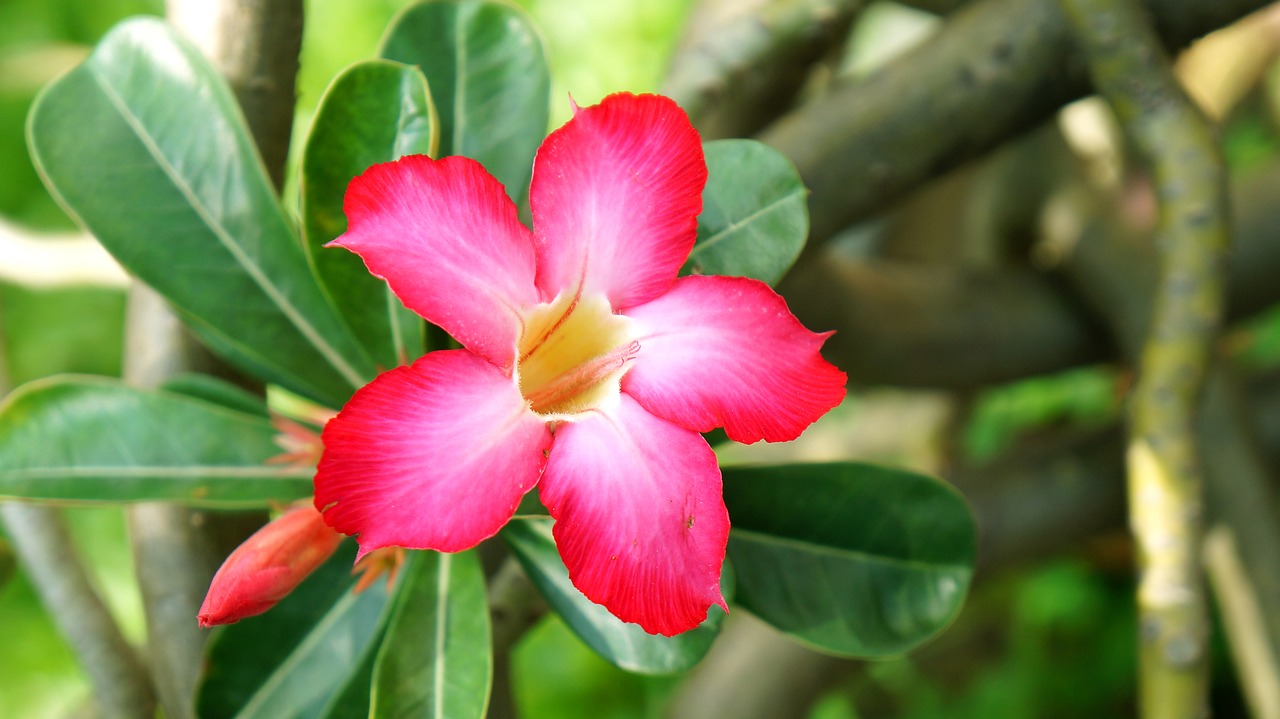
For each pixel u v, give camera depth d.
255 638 0.36
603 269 0.32
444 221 0.31
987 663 1.26
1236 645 0.55
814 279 0.49
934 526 0.37
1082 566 1.13
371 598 0.36
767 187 0.35
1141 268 0.56
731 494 0.37
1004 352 0.58
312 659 0.36
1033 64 0.42
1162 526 0.39
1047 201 0.62
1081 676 1.15
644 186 0.32
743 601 0.36
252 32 0.37
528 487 0.31
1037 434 0.99
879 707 1.23
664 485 0.31
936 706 1.17
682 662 0.34
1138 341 0.56
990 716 1.14
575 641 1.10
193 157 0.35
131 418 0.35
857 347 0.53
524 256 0.31
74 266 0.49
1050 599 1.12
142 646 0.46
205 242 0.35
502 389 0.31
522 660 1.09
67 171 0.35
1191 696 0.39
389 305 0.35
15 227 0.50
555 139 0.32
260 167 0.35
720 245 0.35
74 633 0.40
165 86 0.35
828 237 0.43
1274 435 0.63
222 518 0.37
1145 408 0.40
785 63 0.43
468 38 0.36
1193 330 0.40
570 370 0.32
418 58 0.36
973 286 0.57
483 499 0.30
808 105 0.43
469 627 0.34
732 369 0.32
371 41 1.08
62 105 0.35
